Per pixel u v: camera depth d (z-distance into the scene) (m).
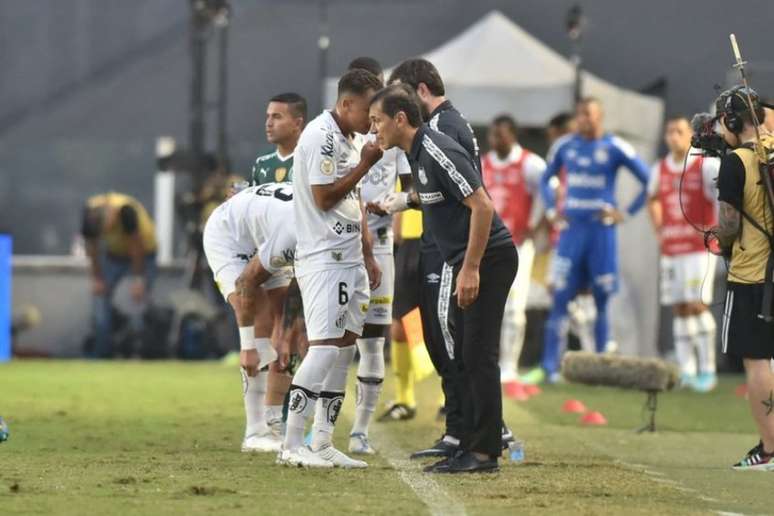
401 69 28.67
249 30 67.62
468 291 25.34
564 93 56.25
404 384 36.88
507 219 50.12
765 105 28.83
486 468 26.14
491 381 25.92
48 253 68.62
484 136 59.38
